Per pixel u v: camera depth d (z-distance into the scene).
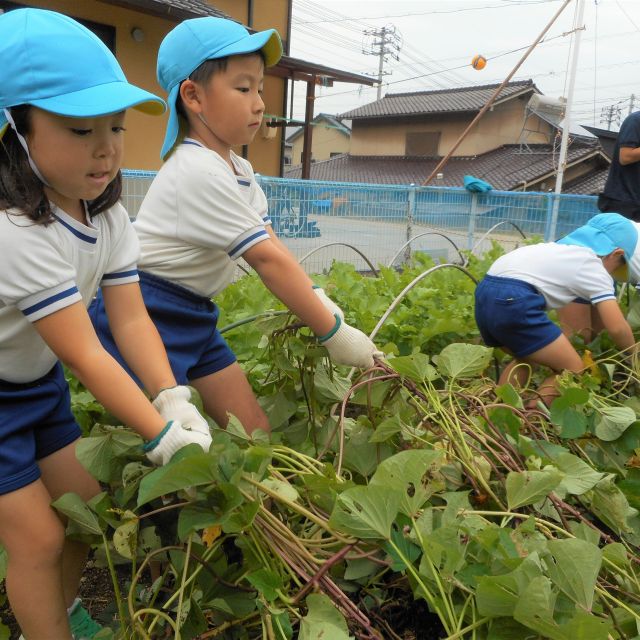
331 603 1.35
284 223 7.33
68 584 1.84
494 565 1.40
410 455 1.48
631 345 3.27
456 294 4.95
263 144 12.93
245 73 2.12
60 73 1.43
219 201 2.06
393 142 35.00
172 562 1.55
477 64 19.64
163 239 2.15
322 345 2.19
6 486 1.60
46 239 1.52
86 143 1.47
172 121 2.21
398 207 8.46
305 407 2.49
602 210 5.26
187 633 1.46
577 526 1.62
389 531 1.43
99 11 8.76
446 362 2.13
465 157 32.28
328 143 44.19
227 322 3.38
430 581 1.43
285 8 12.85
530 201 8.84
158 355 1.79
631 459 2.24
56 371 1.84
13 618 2.09
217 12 10.38
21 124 1.46
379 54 44.16
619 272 3.56
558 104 19.98
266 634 1.39
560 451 1.98
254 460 1.47
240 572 1.56
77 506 1.57
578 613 1.20
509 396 2.07
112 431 1.70
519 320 3.18
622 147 4.96
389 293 4.50
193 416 1.60
